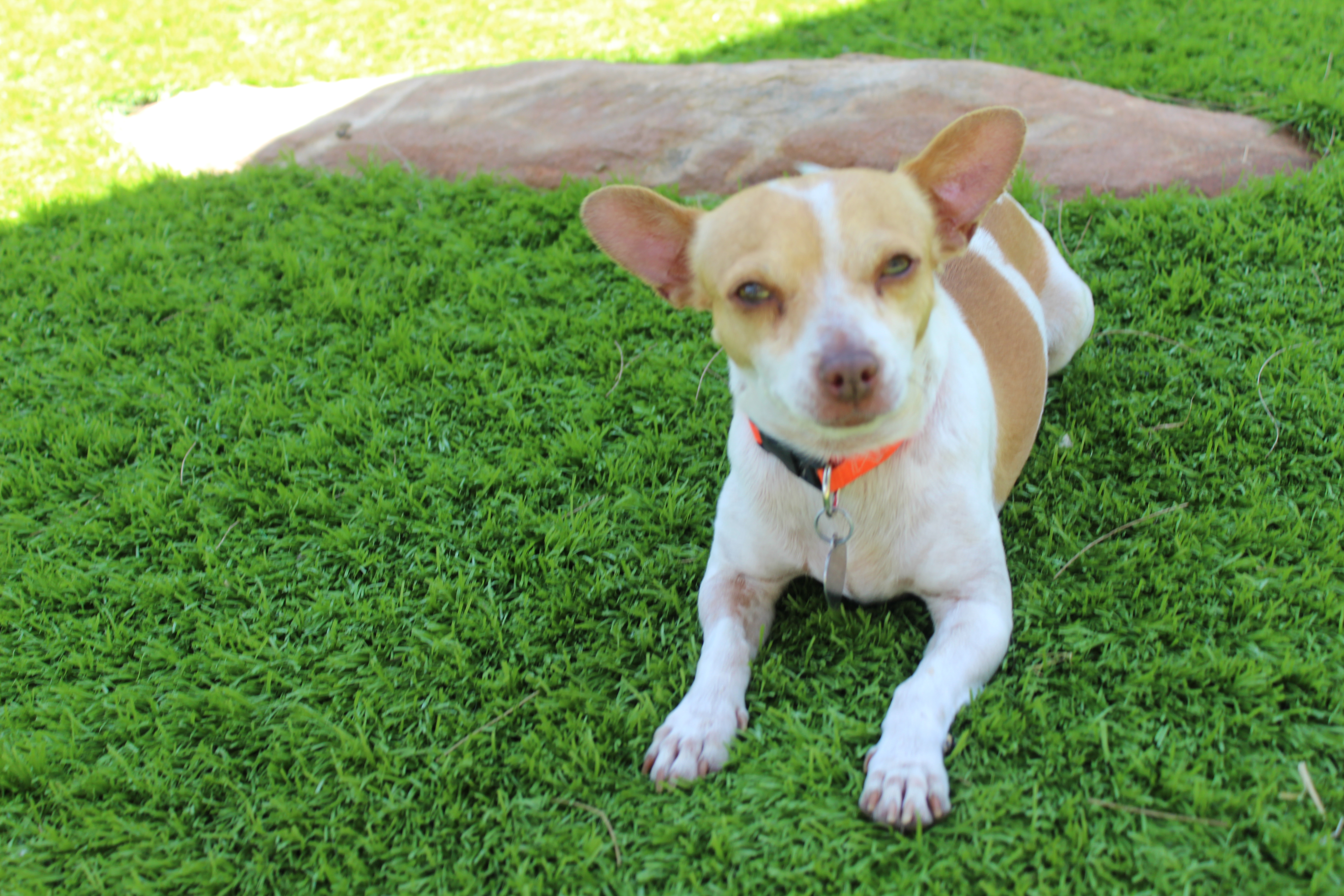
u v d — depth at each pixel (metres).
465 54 1.85
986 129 0.73
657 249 0.76
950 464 0.75
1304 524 0.80
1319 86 1.20
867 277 0.69
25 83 1.81
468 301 1.09
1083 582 0.79
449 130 1.45
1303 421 0.86
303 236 1.24
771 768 0.71
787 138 1.29
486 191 1.29
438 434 0.96
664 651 0.79
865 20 1.75
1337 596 0.76
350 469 0.94
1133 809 0.68
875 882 0.67
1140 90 1.33
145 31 2.03
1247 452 0.85
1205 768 0.69
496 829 0.71
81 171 1.49
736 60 1.67
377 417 0.97
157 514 0.91
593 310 1.07
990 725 0.71
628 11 1.97
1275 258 1.01
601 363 1.00
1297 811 0.67
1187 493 0.84
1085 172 1.16
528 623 0.81
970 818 0.68
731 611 0.77
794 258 0.69
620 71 1.47
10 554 0.89
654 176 1.31
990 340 0.82
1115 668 0.74
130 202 1.36
